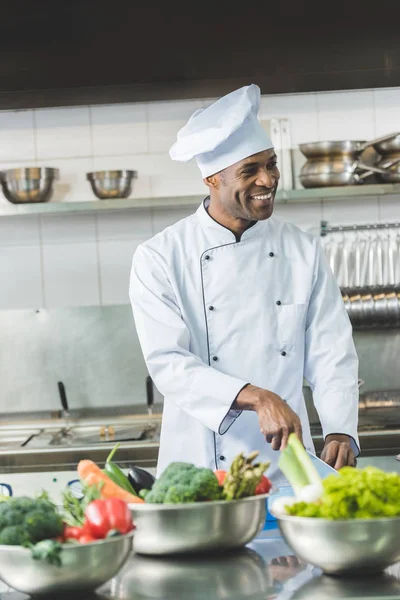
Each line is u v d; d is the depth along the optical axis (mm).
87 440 3654
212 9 3189
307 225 4160
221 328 2592
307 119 4152
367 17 3215
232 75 3309
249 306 2590
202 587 1475
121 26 3201
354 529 1459
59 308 4137
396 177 3824
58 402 4137
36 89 3381
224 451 2545
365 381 4098
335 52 3285
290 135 4152
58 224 4195
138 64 3279
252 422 2529
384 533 1461
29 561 1417
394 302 3963
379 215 4164
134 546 1659
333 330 2590
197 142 2447
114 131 4168
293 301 2605
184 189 4156
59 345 4145
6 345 4145
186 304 2609
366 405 4051
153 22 3201
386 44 3270
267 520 1932
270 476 2533
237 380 2279
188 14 3191
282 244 2672
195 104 4160
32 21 3193
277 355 2576
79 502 1686
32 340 4141
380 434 3461
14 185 3895
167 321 2516
